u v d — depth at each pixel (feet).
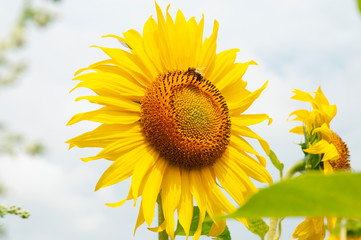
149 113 2.14
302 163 2.27
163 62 2.23
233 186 2.19
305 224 2.16
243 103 2.31
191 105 2.18
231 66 2.36
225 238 2.12
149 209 2.01
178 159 2.14
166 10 2.25
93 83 2.09
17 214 1.74
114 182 2.02
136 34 2.21
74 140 2.04
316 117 2.36
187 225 2.06
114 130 2.10
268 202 0.37
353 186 0.37
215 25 2.31
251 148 2.26
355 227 1.02
